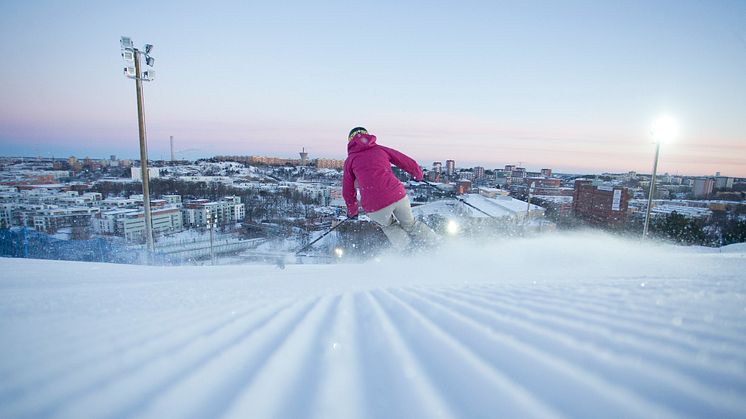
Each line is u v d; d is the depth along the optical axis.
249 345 0.95
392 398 0.63
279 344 0.97
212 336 1.03
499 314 1.17
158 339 0.97
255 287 2.51
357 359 0.85
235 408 0.59
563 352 0.79
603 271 2.92
